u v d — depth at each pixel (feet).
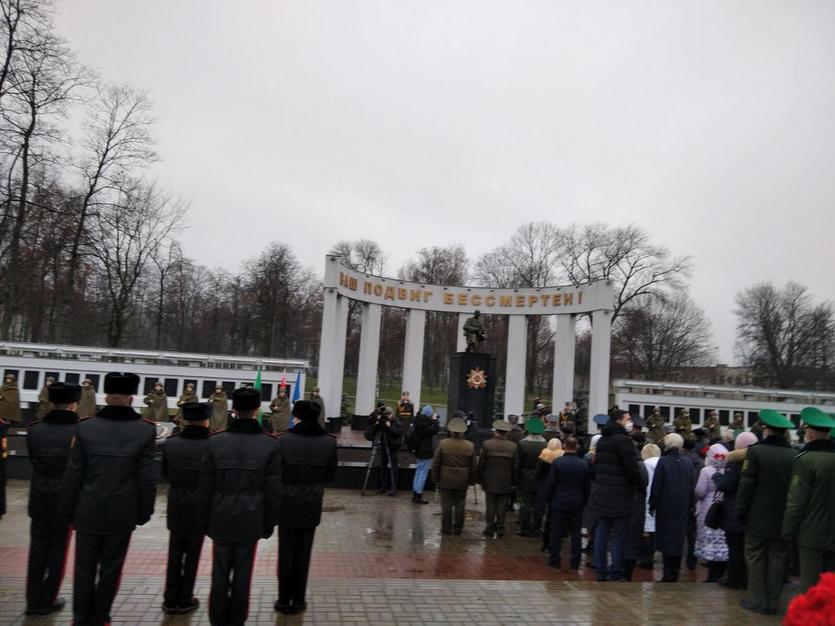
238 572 17.30
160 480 47.57
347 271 86.53
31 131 85.35
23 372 77.66
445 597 21.90
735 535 24.58
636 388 97.09
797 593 23.79
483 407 73.00
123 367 80.79
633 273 155.12
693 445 32.96
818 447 20.35
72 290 105.40
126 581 23.57
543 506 33.73
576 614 20.36
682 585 24.71
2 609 19.86
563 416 71.51
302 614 19.88
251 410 18.17
